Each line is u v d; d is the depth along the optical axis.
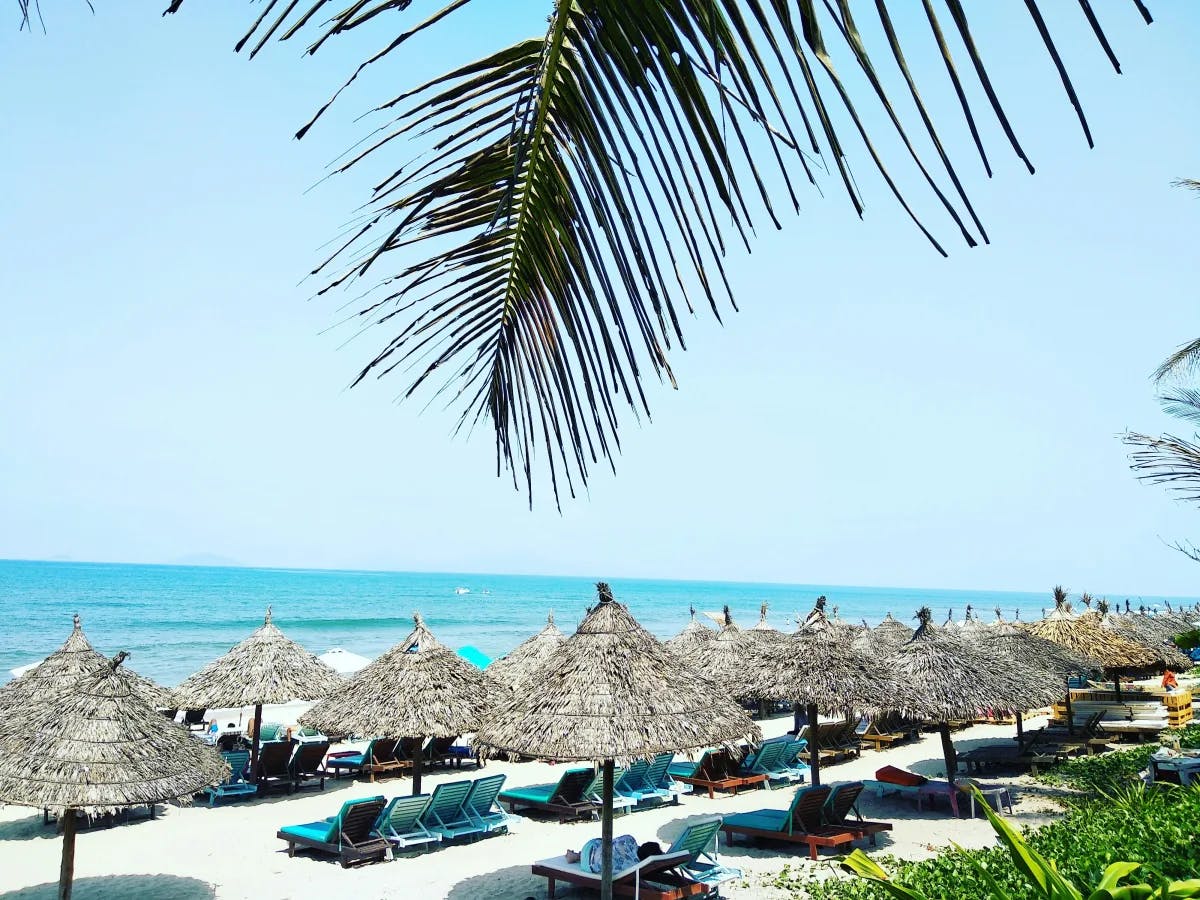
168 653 45.16
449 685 14.16
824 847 12.09
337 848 11.73
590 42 1.31
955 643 15.54
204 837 12.98
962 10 0.84
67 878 8.56
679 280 1.36
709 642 23.78
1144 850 6.83
